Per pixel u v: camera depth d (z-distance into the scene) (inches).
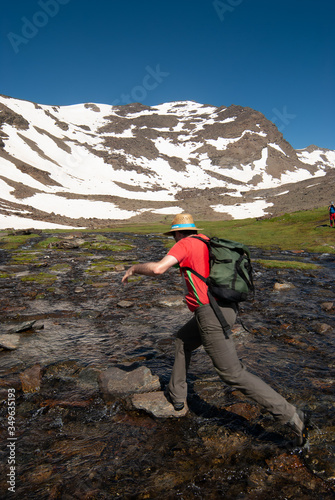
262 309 317.7
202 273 128.2
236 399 159.0
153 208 6200.8
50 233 1660.9
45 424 140.8
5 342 232.5
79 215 5157.5
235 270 125.5
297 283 446.9
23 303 346.3
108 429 136.9
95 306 336.8
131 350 223.3
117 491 103.9
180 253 126.7
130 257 708.7
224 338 126.3
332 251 813.2
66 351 221.8
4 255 749.3
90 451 123.0
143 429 136.9
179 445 126.3
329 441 126.3
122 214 5516.7
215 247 129.1
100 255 768.9
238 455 120.4
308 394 160.2
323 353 212.5
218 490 104.2
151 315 305.3
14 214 4345.5
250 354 210.4
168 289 410.9
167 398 153.8
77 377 184.1
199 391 167.3
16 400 160.2
